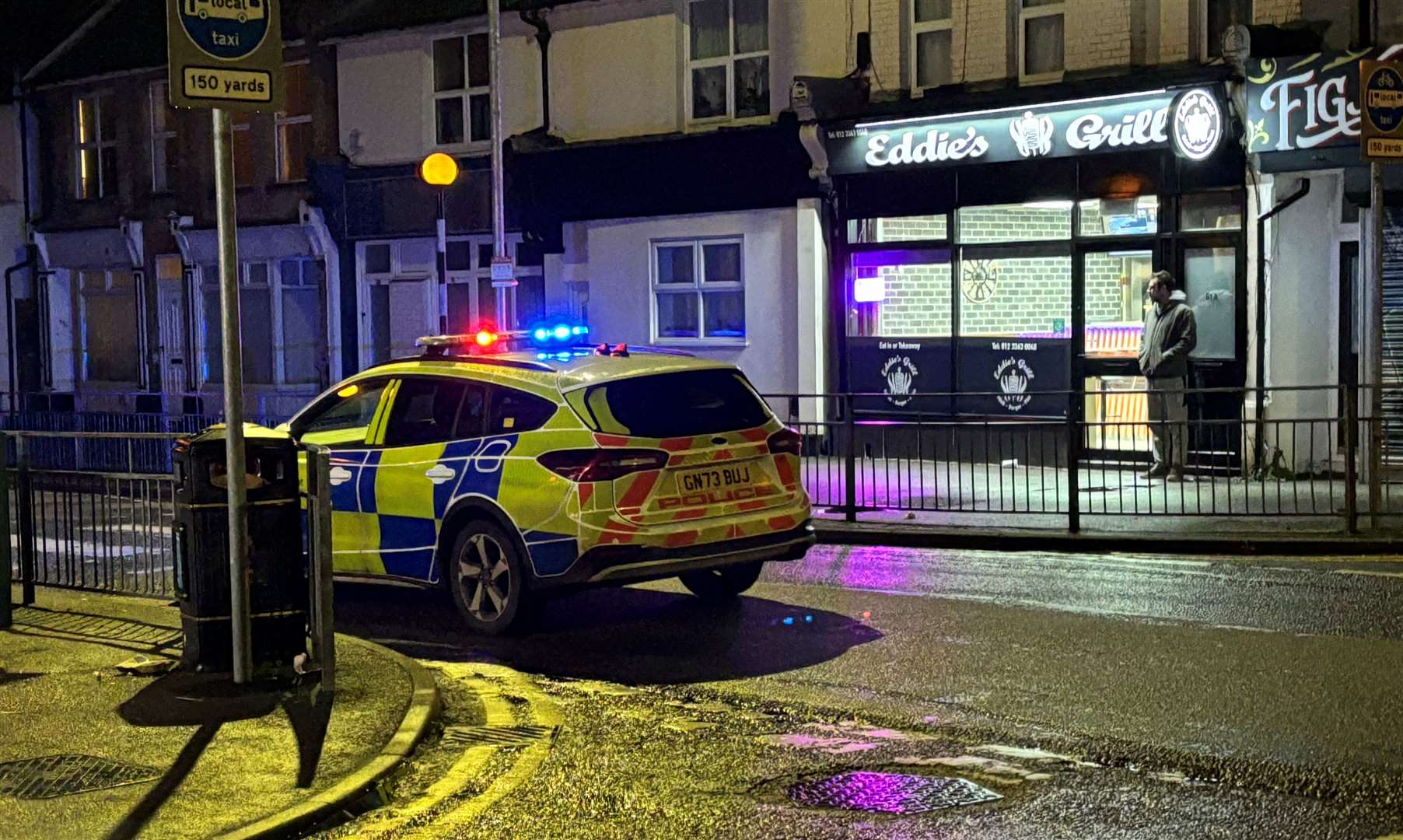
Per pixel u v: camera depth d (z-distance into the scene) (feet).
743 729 23.12
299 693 24.45
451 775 20.86
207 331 87.35
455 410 31.81
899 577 36.24
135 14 88.43
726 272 64.69
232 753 21.17
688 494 29.89
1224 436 42.34
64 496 33.45
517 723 23.85
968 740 21.99
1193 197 52.60
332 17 78.23
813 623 30.96
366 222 77.66
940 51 58.80
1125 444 43.19
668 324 66.85
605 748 22.17
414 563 32.12
